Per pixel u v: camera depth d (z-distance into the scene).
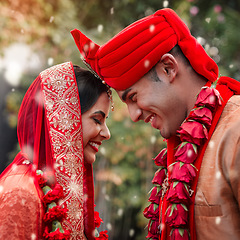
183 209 1.42
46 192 1.47
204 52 1.52
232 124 1.39
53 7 4.11
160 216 1.64
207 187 1.39
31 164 1.53
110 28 4.65
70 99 1.58
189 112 1.53
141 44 1.46
